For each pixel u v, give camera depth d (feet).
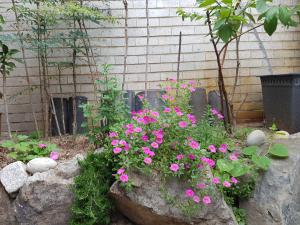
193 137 7.22
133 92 11.79
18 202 7.25
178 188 6.59
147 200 6.54
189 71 12.89
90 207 6.86
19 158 8.33
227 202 7.20
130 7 12.52
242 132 9.89
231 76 13.01
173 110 7.20
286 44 13.15
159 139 6.68
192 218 6.59
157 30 12.69
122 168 6.42
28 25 12.05
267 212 7.04
